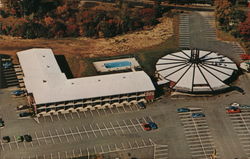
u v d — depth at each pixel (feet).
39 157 654.94
